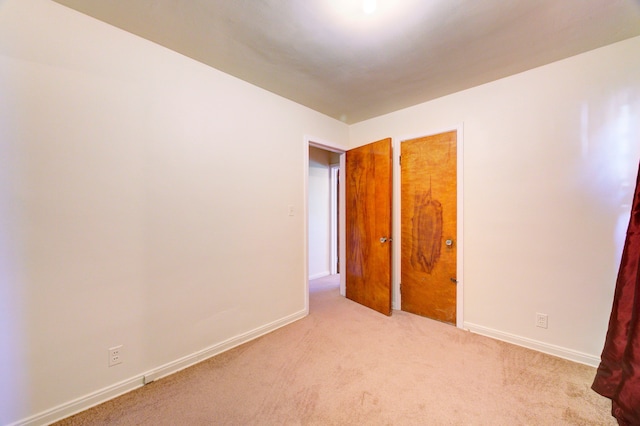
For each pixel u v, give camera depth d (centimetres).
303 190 277
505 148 220
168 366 180
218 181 207
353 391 161
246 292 226
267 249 243
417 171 276
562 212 196
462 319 245
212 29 158
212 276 203
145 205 169
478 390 161
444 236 256
